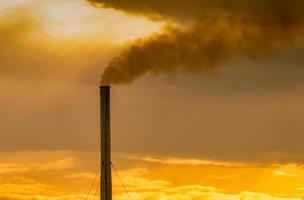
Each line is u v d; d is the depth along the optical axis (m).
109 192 105.25
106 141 105.75
